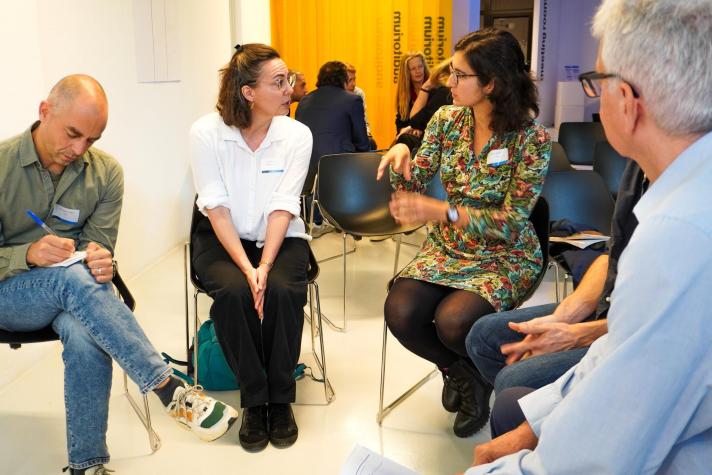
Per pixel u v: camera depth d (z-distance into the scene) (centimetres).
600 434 80
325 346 296
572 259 249
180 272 407
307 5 725
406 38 739
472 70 199
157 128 427
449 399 234
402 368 274
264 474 200
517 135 208
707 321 74
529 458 90
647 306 76
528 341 153
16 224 204
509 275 213
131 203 389
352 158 344
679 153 84
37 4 285
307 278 239
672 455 83
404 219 198
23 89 249
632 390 78
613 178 376
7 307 188
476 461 117
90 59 334
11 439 217
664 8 80
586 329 150
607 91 88
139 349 193
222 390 253
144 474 200
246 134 236
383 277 402
